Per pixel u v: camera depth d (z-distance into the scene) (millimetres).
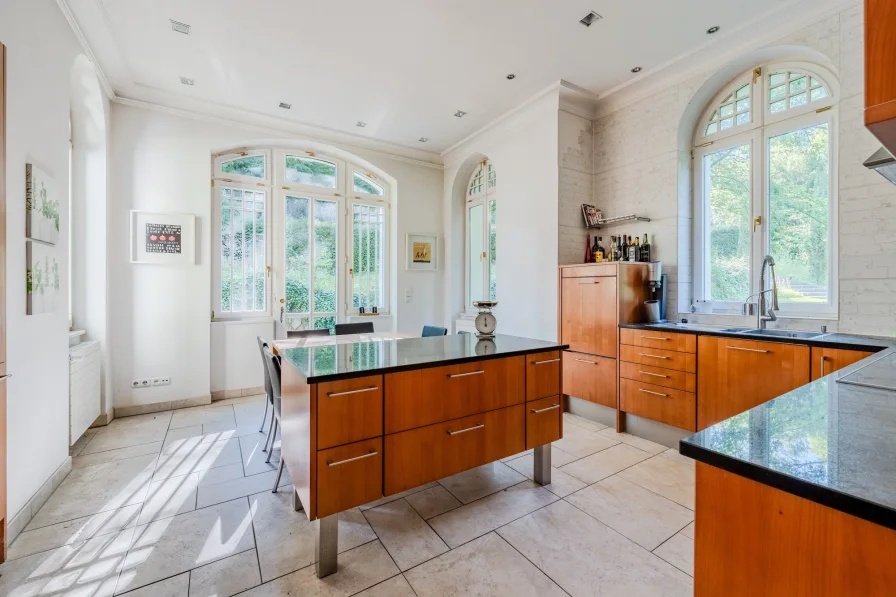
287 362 1958
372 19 2656
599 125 4027
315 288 4867
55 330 2275
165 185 3812
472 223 5496
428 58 3129
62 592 1496
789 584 629
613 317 3301
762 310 2805
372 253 5301
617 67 3275
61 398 2346
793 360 2305
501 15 2627
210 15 2600
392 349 2234
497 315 4551
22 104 1939
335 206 5016
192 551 1736
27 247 1975
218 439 3061
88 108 3293
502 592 1501
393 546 1776
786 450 711
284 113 4074
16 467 1869
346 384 1615
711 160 3352
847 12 2459
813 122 2742
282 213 4652
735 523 701
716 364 2648
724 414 2611
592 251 3982
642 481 2396
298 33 2801
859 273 2434
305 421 1591
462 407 1953
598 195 4027
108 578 1569
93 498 2174
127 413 3633
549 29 2781
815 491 579
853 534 558
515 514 2031
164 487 2305
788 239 2883
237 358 4281
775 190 2957
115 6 2506
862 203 2420
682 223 3395
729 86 3211
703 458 732
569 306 3699
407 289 5379
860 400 1034
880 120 637
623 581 1554
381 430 1704
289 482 2387
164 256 3787
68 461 2443
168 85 3486
